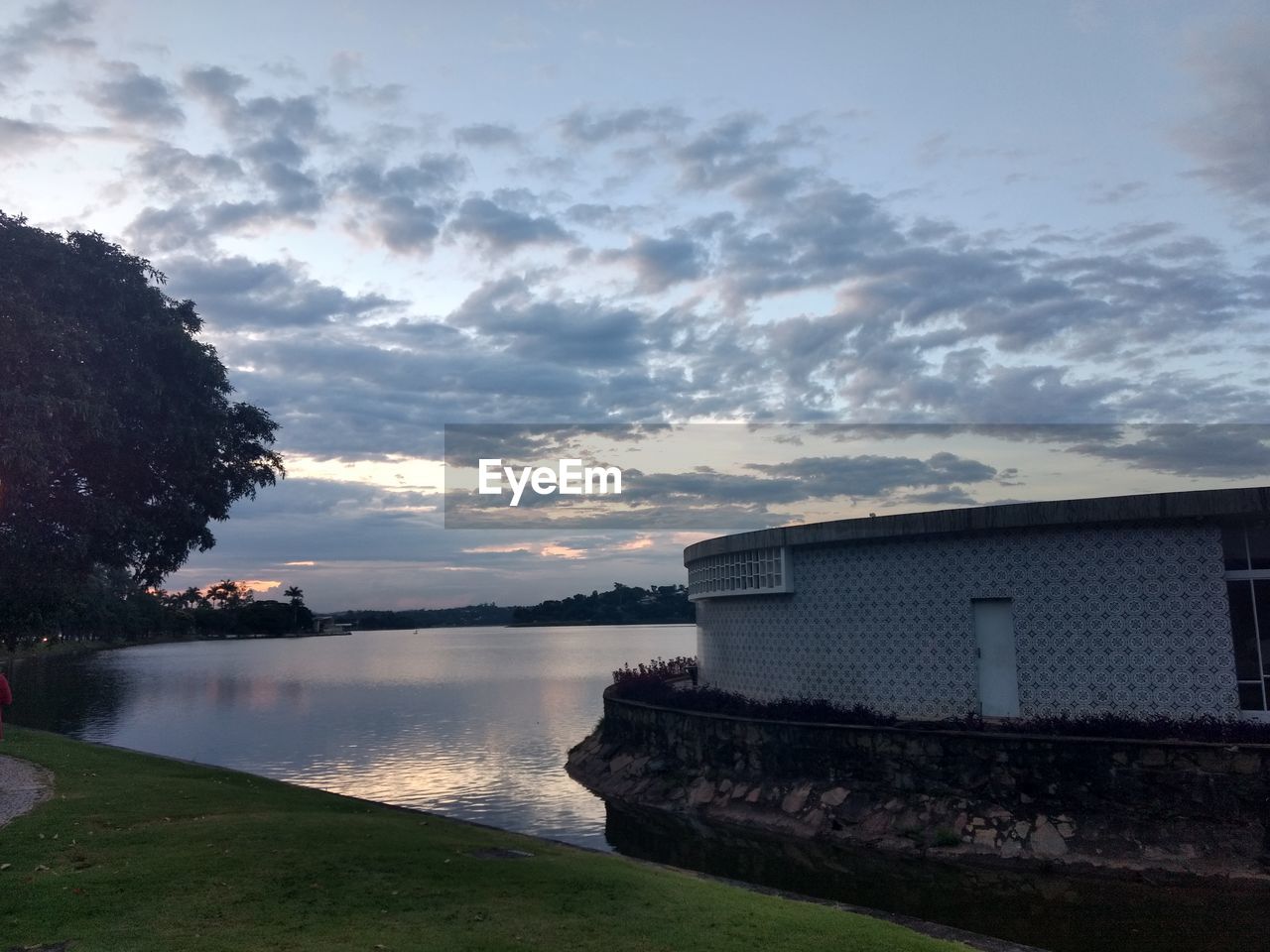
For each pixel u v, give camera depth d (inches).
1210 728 662.5
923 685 825.5
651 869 535.8
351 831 532.7
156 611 6820.9
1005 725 748.6
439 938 341.7
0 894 388.2
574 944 341.7
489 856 495.8
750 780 859.4
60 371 757.3
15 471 739.4
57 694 2564.0
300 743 1491.1
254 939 335.9
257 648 7111.2
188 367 884.0
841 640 885.8
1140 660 733.3
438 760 1294.3
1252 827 613.6
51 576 912.3
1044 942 508.1
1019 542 789.9
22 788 661.3
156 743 1502.2
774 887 640.4
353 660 4709.6
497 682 2893.7
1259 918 535.2
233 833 503.5
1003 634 794.8
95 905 373.7
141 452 881.5
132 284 860.0
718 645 1098.1
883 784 761.6
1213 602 714.8
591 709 2016.5
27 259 782.5
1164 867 616.1
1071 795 674.8
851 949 349.7
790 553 940.6
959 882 631.2
